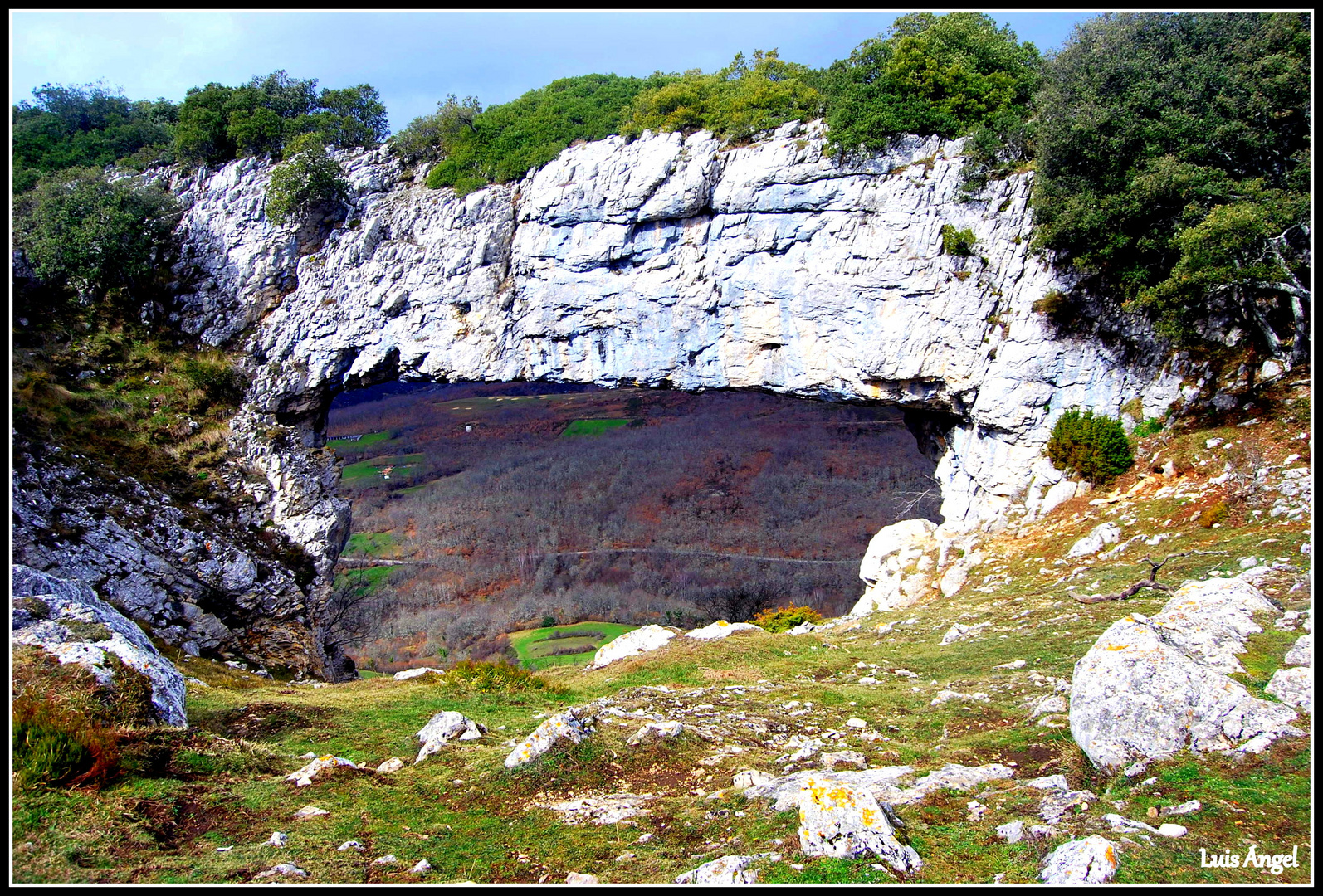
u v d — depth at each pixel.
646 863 8.80
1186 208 29.09
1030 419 35.72
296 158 46.44
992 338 36.75
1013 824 8.58
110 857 9.18
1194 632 11.98
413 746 14.97
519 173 44.81
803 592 72.44
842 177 38.44
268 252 48.28
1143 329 33.41
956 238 36.69
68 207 45.44
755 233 40.16
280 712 17.27
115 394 43.06
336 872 8.88
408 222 47.06
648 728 13.91
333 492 49.00
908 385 39.34
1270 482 24.92
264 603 41.03
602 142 43.34
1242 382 30.69
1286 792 8.27
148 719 13.31
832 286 39.12
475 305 45.84
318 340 48.12
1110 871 7.09
